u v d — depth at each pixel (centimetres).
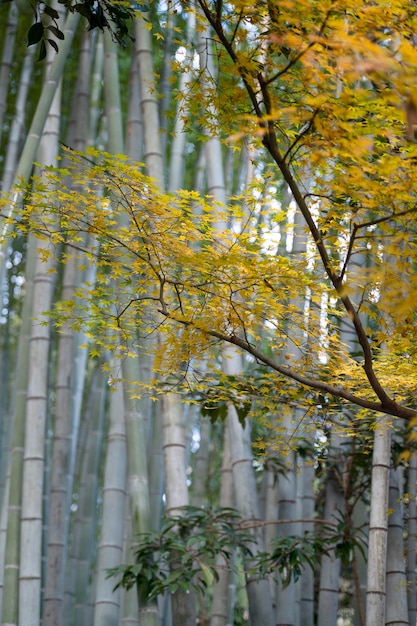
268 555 620
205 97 389
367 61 275
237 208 430
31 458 727
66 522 813
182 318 413
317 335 443
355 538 688
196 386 488
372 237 379
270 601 638
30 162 636
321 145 350
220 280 406
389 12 321
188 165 1091
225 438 819
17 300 1123
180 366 466
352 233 373
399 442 668
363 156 366
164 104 797
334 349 479
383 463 534
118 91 741
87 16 445
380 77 304
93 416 993
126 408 664
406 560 738
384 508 527
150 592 627
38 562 713
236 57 360
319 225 402
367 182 336
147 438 797
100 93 1029
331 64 367
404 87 284
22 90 907
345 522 638
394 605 599
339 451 663
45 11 431
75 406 889
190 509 634
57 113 788
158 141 678
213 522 641
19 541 762
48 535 831
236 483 650
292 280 404
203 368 838
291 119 355
